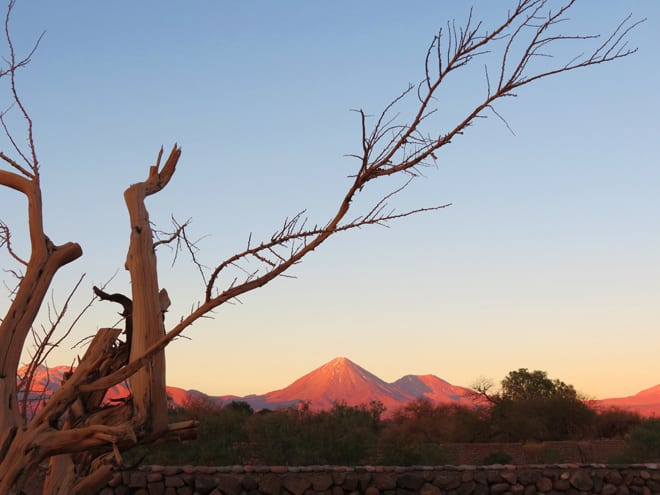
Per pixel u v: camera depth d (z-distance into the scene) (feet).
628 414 150.20
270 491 43.80
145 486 42.06
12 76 16.55
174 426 15.96
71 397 15.03
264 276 14.30
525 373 176.86
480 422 145.07
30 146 16.39
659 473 49.83
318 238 14.10
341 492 44.88
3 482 14.46
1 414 14.92
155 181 17.39
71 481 16.51
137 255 16.19
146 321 15.76
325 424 76.89
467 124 13.43
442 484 46.65
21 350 15.60
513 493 47.75
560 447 111.55
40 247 16.03
